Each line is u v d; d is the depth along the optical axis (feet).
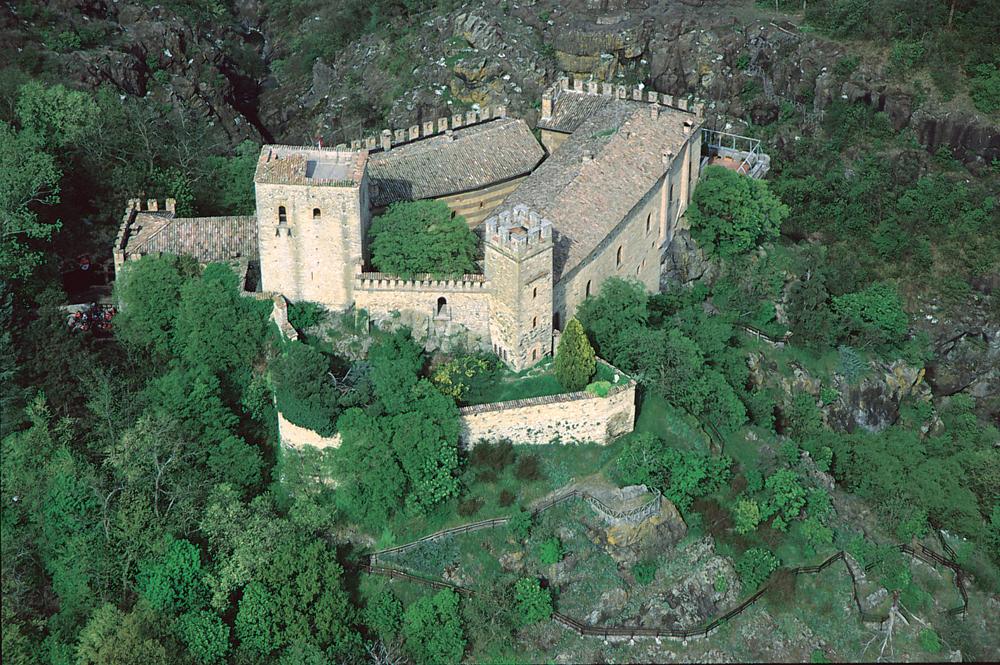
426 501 321.93
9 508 316.40
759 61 536.01
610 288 370.94
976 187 494.59
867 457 400.88
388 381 327.06
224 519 312.09
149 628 295.89
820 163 506.48
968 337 470.39
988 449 427.33
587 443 342.85
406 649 309.22
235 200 417.08
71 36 545.03
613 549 327.67
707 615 327.26
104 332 359.25
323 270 354.33
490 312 350.64
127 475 316.19
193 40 594.24
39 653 301.02
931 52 518.37
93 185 403.54
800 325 425.28
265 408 347.56
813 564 347.56
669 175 407.64
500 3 571.28
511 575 321.52
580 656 314.35
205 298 346.54
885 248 481.87
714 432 361.71
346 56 614.75
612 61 541.34
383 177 379.96
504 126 413.59
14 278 361.51
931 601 359.46
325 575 305.94
